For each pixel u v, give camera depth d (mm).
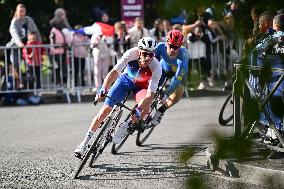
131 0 30859
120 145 16031
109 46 28812
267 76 3201
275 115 3262
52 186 12703
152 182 12672
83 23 38344
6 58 27891
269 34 3949
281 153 12312
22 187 12672
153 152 16250
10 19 36406
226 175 10352
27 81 28141
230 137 3127
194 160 3176
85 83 29094
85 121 22719
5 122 23000
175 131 19766
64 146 17797
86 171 14141
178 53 15992
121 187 12367
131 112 13930
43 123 22469
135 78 14570
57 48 28469
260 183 3328
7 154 16703
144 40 13938
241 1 3184
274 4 3041
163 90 18062
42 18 37125
